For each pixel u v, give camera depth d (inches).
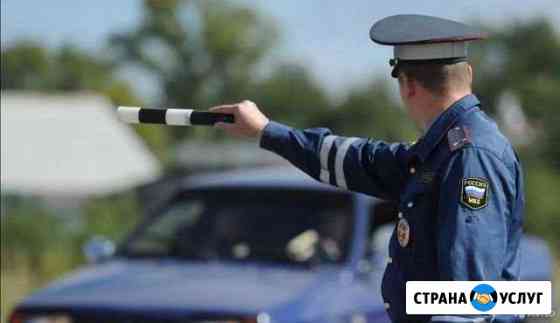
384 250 487.5
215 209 507.8
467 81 250.7
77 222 1314.0
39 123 2233.0
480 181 236.1
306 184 508.7
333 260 473.7
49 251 1210.0
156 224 515.2
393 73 256.8
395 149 263.4
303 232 486.3
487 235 233.6
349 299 452.1
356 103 2778.1
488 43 2448.3
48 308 444.1
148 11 3592.5
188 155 2679.6
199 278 459.8
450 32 248.2
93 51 3631.9
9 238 1219.9
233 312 422.3
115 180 2143.2
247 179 525.0
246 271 470.0
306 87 3240.7
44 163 2111.2
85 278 473.7
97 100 2466.8
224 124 275.4
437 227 240.2
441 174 241.9
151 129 2726.4
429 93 249.3
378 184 266.2
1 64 3624.5
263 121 274.7
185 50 3595.0
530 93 1927.9
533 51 2448.3
